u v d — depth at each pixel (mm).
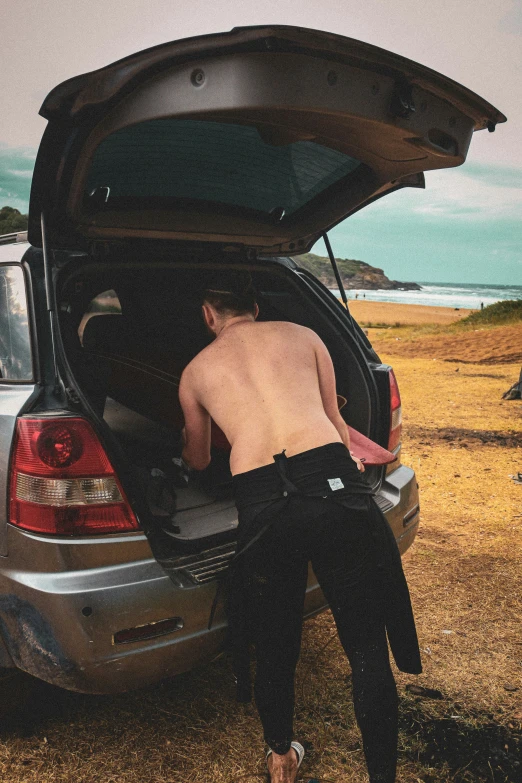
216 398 1994
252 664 2633
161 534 1991
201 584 1943
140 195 2281
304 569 1894
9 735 2242
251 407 1931
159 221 2352
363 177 2490
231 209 2574
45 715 2340
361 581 1830
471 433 6727
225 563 2057
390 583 1854
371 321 35625
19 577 1883
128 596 1830
